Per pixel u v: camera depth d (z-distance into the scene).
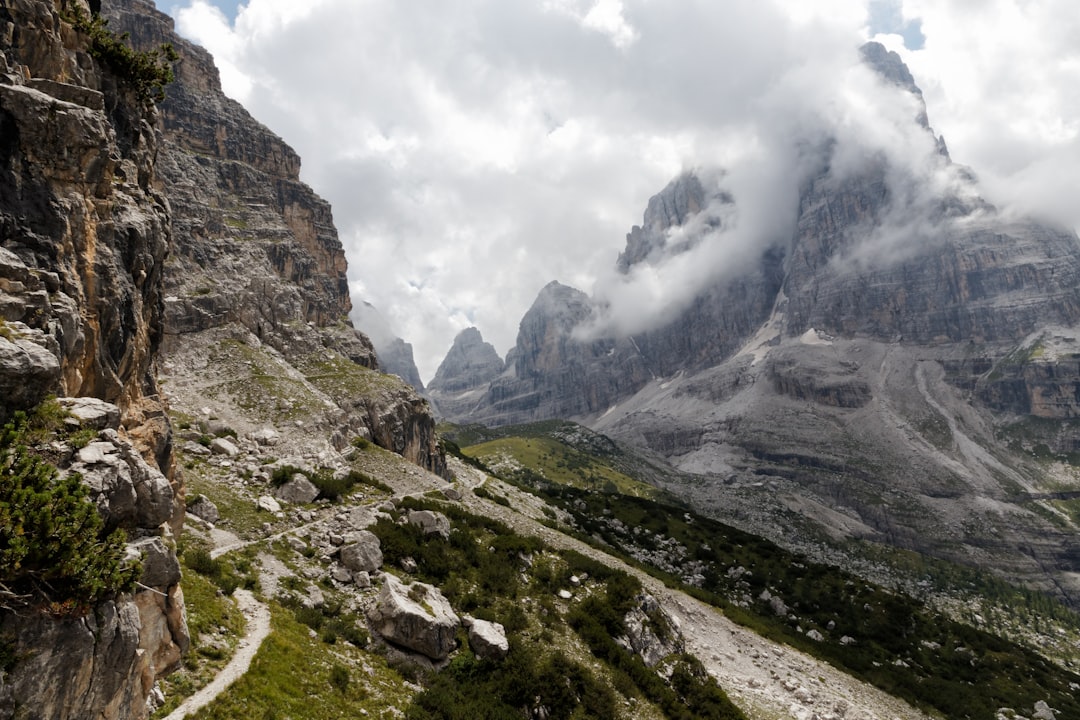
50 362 22.14
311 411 89.81
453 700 38.50
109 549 20.11
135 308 32.25
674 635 63.22
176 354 99.38
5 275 23.69
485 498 106.88
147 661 23.00
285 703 28.98
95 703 19.09
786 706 60.12
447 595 51.53
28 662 16.97
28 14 29.22
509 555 63.62
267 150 183.25
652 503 173.25
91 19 34.72
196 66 175.75
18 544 17.02
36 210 26.09
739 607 106.25
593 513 158.75
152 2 172.12
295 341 124.94
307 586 44.75
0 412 20.80
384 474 84.44
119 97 35.81
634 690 49.78
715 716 51.91
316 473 69.56
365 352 153.12
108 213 30.12
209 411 83.06
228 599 37.41
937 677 94.19
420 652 42.53
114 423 24.89
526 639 49.50
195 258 120.19
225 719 25.56
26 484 18.66
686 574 125.00
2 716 16.14
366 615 43.84
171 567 26.05
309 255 170.62
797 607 114.94
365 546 50.97
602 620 57.53
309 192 192.50
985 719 81.25
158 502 25.28
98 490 21.38
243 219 153.25
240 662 30.30
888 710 73.69
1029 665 104.94
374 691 35.31
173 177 133.75
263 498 58.47
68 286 26.70
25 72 28.67
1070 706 92.56
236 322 114.19
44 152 26.69
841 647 98.94
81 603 18.53
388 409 112.31
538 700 43.34
